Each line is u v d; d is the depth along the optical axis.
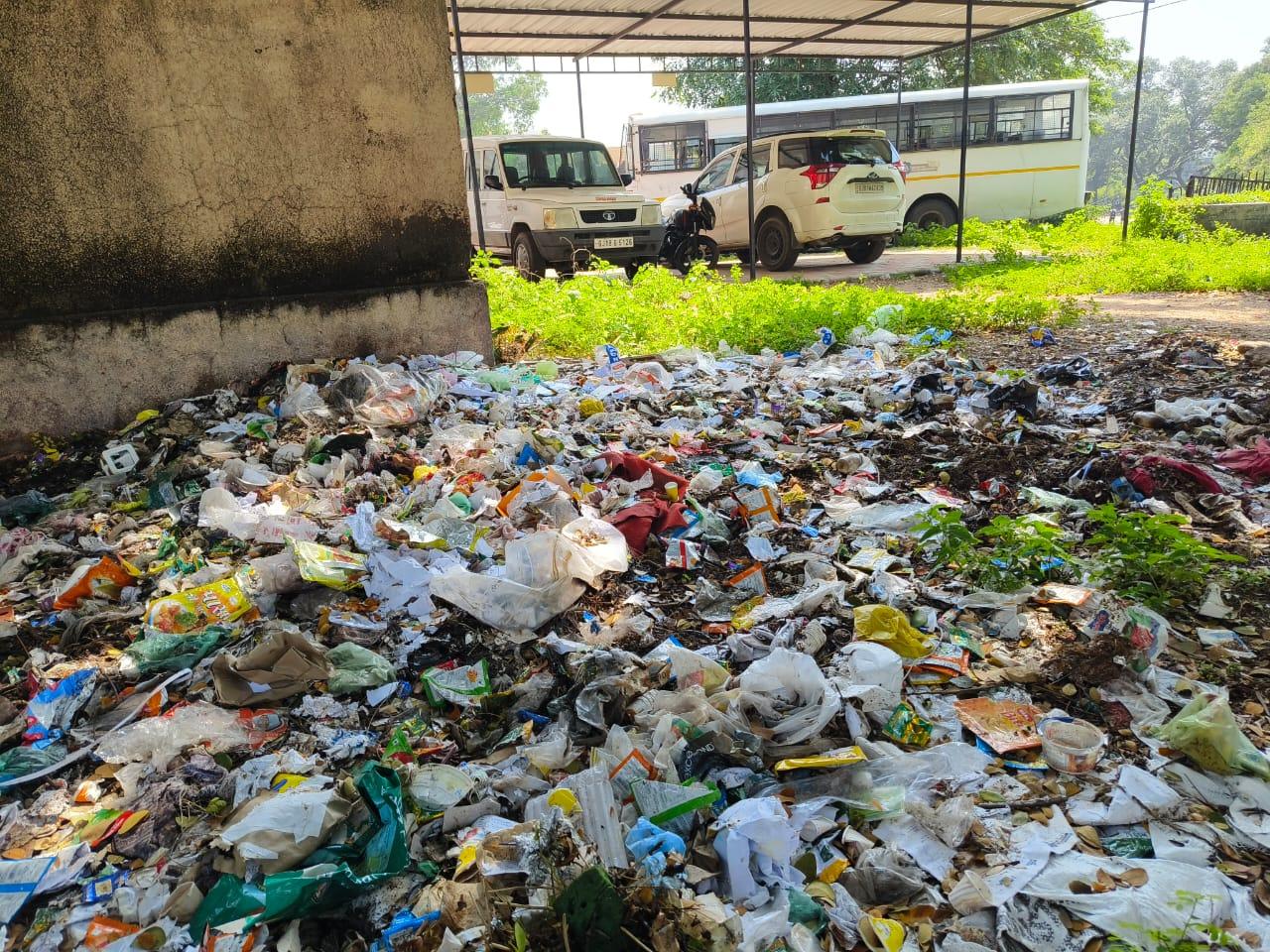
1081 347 7.73
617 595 3.52
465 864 2.12
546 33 13.12
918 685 2.92
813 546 3.94
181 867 2.16
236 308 5.67
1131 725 2.69
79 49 4.90
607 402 5.96
